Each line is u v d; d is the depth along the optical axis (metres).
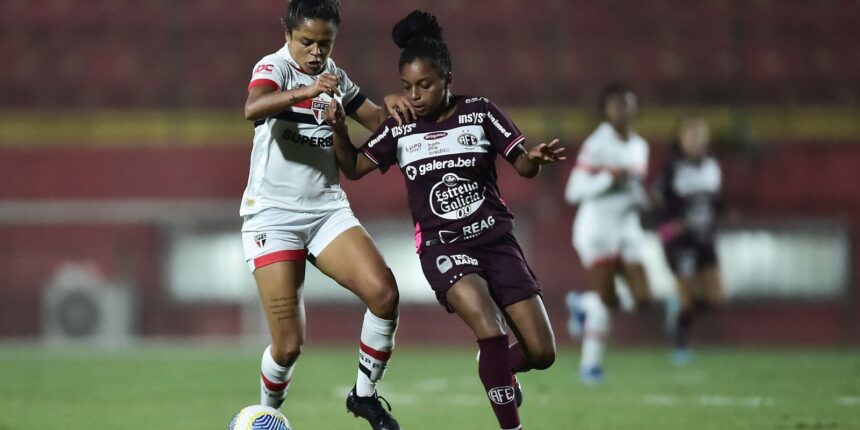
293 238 20.62
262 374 21.16
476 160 20.38
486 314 19.52
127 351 56.25
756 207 60.84
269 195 20.67
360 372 21.11
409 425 26.19
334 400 32.75
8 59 74.12
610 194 37.47
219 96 71.81
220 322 62.34
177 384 38.31
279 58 20.56
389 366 45.66
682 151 45.28
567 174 61.50
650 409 28.80
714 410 28.31
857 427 24.62
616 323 58.59
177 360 49.25
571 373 41.25
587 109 66.69
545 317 20.17
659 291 57.88
